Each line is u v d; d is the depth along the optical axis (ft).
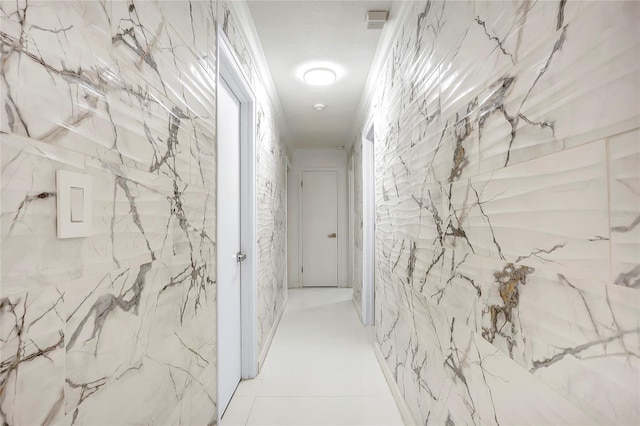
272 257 10.53
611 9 1.76
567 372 2.10
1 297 1.54
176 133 3.39
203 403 4.17
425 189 4.83
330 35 7.20
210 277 4.43
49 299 1.80
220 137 5.97
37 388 1.73
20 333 1.63
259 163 8.30
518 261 2.59
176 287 3.39
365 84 9.87
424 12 4.87
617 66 1.73
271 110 10.39
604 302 1.82
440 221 4.22
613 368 1.77
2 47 1.55
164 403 3.13
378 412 6.28
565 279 2.10
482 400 3.17
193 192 3.84
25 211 1.65
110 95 2.32
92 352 2.13
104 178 2.24
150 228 2.85
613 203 1.76
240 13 6.00
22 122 1.65
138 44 2.69
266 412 6.27
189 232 3.72
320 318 12.57
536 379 2.39
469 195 3.40
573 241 2.04
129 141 2.54
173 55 3.34
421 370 5.02
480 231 3.18
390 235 7.22
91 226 2.11
